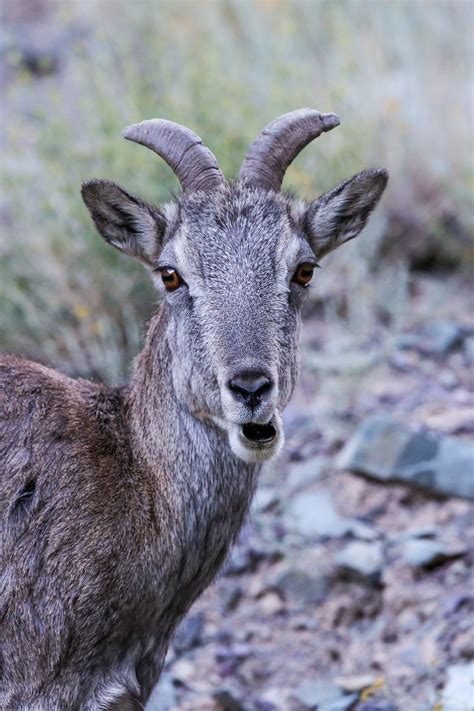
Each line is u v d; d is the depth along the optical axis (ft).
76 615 40.11
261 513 64.39
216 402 41.01
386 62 99.55
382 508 63.67
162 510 42.11
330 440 69.15
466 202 89.71
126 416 44.19
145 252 45.11
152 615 42.01
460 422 68.28
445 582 57.72
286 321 41.83
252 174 44.86
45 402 42.86
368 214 46.91
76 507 40.88
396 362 76.95
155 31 106.32
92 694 40.73
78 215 76.79
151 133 45.11
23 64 114.21
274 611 59.67
